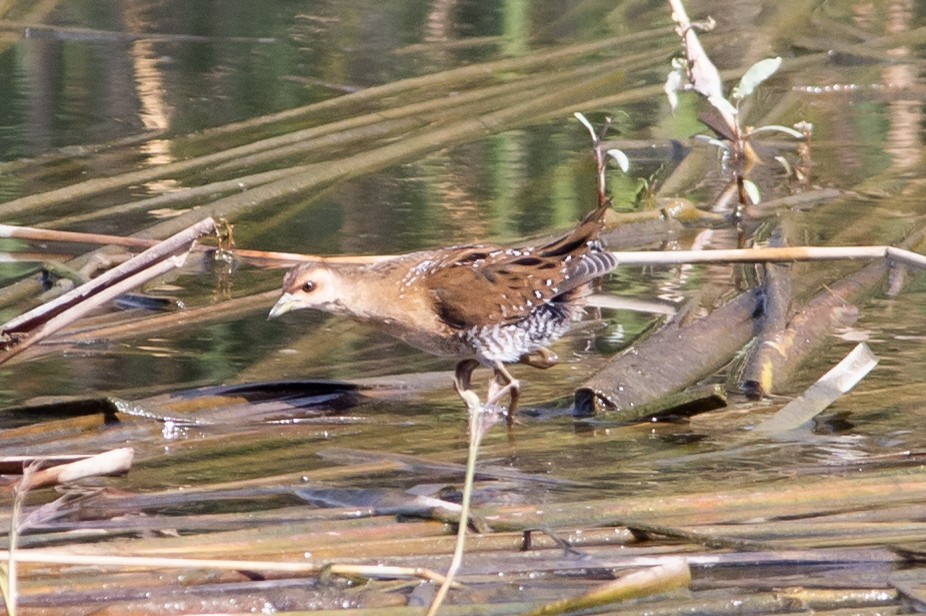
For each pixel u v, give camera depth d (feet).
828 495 25.76
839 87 58.75
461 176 48.60
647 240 42.78
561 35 67.62
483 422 30.35
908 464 27.55
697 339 33.73
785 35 66.18
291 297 32.14
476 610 21.80
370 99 56.90
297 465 28.40
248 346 35.27
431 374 33.17
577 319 34.55
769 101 56.70
